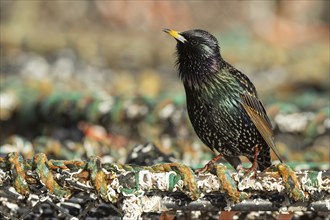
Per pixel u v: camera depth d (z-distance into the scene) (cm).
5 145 927
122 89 1869
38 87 1502
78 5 2922
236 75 760
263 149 776
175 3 3025
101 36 2580
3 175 523
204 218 634
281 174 507
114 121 1197
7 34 2452
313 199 510
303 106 1499
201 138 779
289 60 2533
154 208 514
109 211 620
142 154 767
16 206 598
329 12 3456
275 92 1989
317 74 2275
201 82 744
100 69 2412
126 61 2466
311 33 3359
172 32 748
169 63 2480
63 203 597
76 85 1942
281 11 3350
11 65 2308
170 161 774
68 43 2466
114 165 515
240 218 630
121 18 2923
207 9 3167
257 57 2534
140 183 506
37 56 2414
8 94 1331
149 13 2945
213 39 751
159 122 1174
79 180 513
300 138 1162
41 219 609
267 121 782
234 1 3219
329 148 1141
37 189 527
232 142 762
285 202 514
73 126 1245
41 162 513
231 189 504
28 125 1308
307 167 806
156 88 1958
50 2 2873
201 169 636
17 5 2775
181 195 518
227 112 749
